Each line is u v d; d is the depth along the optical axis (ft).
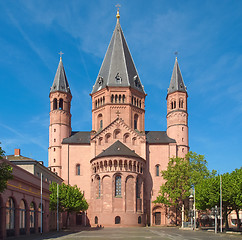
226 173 214.28
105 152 299.99
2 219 133.18
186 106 347.36
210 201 208.23
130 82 352.69
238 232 189.57
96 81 368.07
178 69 355.15
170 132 340.59
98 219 286.87
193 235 163.73
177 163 295.28
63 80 347.77
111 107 341.82
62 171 327.06
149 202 320.09
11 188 142.61
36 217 181.06
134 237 149.07
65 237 150.61
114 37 370.94
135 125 350.64
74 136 341.82
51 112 339.98
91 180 311.47
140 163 298.97
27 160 206.39
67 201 240.12
